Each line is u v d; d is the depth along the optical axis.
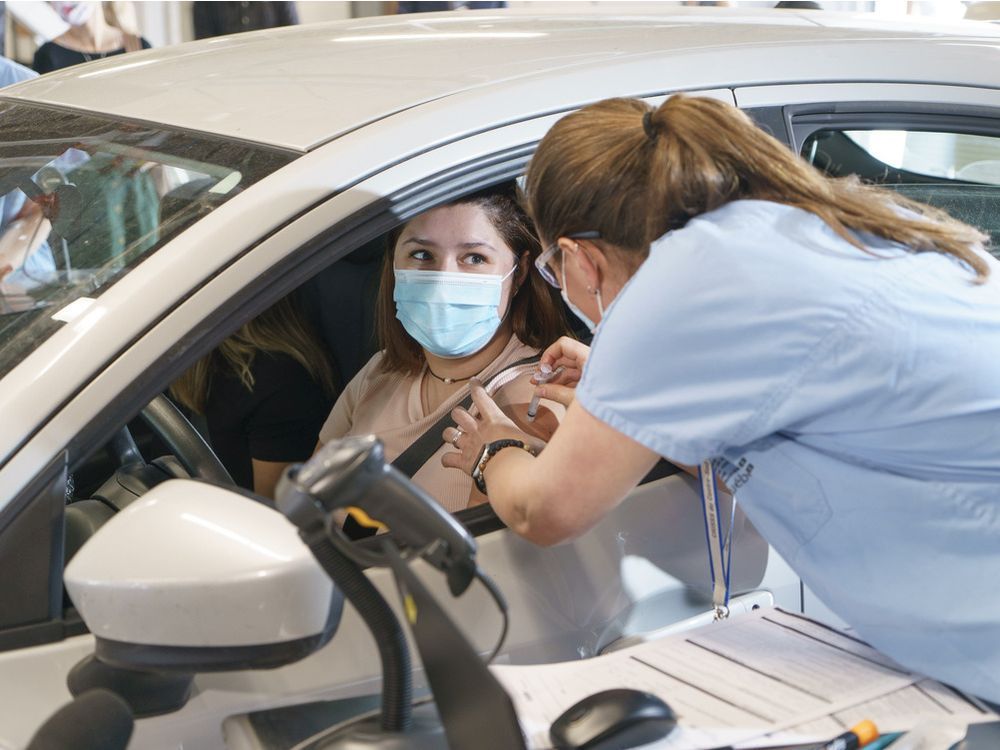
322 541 1.01
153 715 1.30
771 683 1.27
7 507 1.24
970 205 2.04
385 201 1.45
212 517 1.12
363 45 2.01
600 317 1.47
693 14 2.28
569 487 1.34
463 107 1.56
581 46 1.85
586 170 1.34
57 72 2.26
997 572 1.28
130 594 1.09
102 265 1.41
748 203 1.31
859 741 1.17
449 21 2.22
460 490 1.76
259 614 1.09
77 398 1.27
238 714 1.32
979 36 2.18
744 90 1.78
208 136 1.60
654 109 1.36
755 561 1.67
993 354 1.28
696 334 1.25
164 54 2.21
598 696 1.15
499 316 1.82
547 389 1.64
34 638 1.29
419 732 1.11
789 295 1.24
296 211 1.40
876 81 1.91
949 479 1.29
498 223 1.79
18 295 1.41
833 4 5.12
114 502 1.69
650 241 1.34
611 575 1.57
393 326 1.92
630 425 1.28
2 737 1.23
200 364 2.08
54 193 1.60
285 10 4.68
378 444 0.99
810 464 1.30
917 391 1.25
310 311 2.09
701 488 1.50
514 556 1.52
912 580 1.30
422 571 1.47
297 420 2.08
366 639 1.42
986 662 1.28
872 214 1.33
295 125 1.56
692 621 1.61
